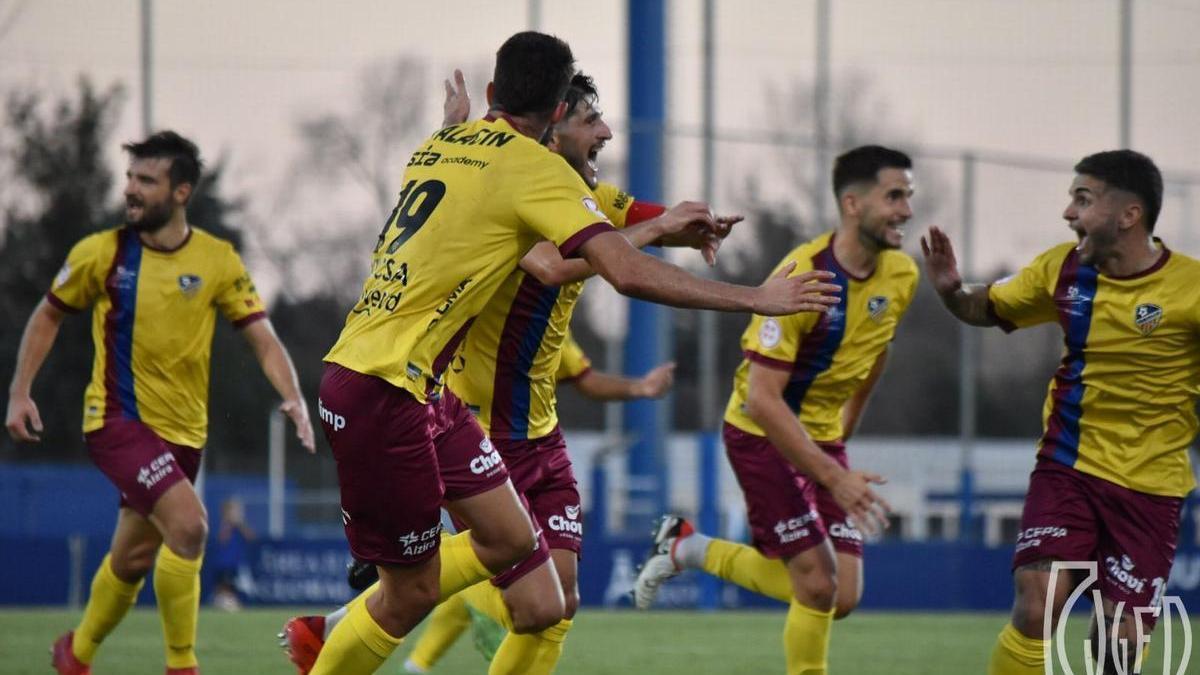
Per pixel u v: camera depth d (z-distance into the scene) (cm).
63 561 6269
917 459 7756
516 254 1803
